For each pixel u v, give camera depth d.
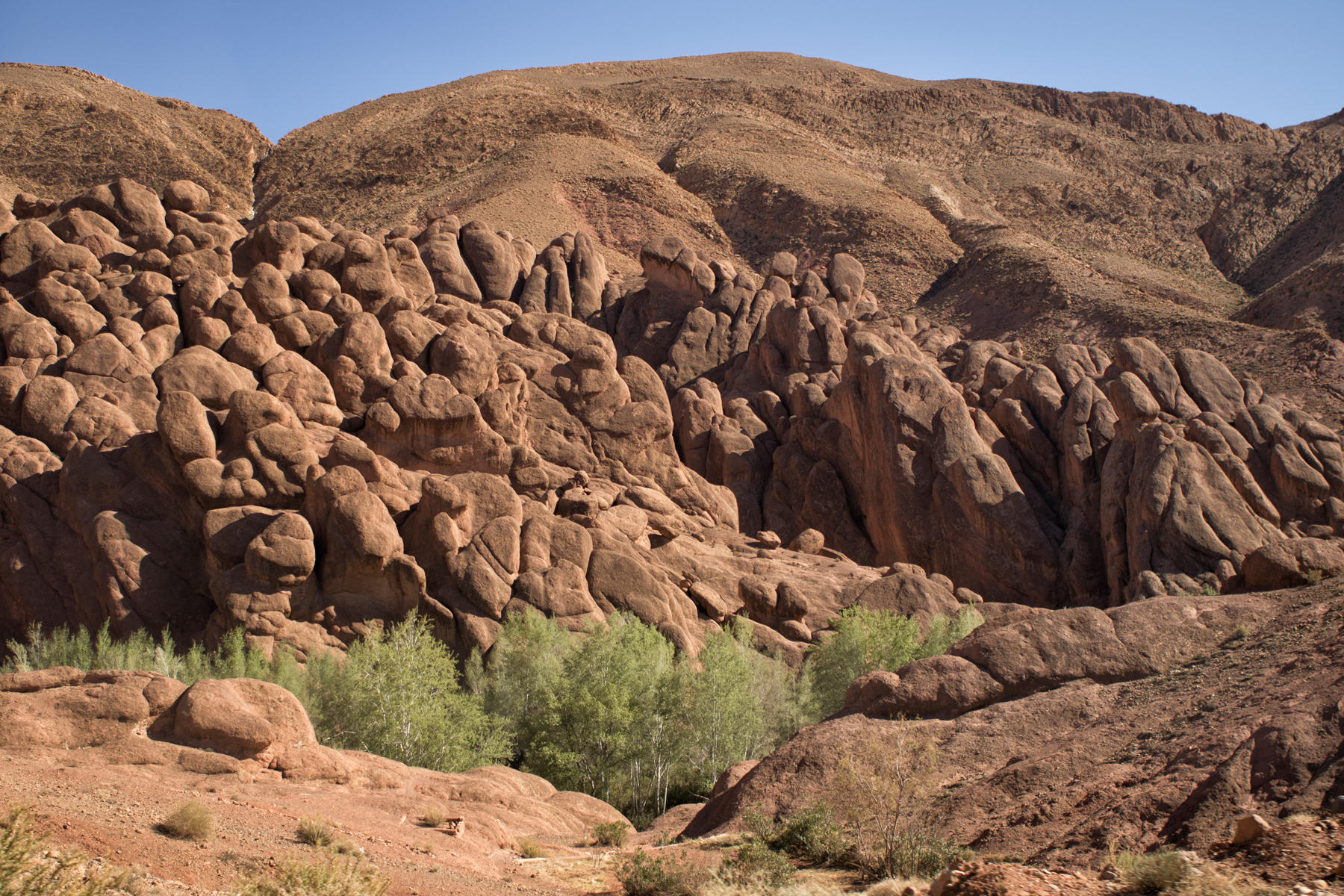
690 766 30.05
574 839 20.17
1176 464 43.94
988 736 20.12
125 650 32.44
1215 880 10.75
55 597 37.00
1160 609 22.53
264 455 38.16
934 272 119.06
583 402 48.69
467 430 43.28
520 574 37.19
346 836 15.32
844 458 55.56
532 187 128.75
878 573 43.91
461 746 27.58
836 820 17.81
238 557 35.78
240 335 45.41
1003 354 65.38
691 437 59.44
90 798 13.97
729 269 75.94
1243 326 82.38
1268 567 24.73
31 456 39.62
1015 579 47.34
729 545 46.16
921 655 33.81
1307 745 15.09
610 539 39.72
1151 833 15.10
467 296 69.62
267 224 53.94
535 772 28.88
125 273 51.41
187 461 37.88
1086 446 50.16
